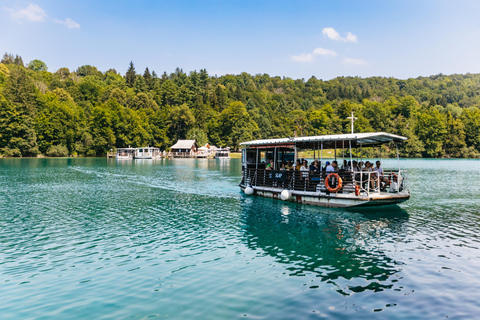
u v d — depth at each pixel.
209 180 42.03
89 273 11.16
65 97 143.00
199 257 12.73
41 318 8.33
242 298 9.34
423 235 15.79
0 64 159.88
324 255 12.96
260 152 28.39
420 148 120.69
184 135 153.25
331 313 8.55
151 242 14.68
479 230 16.70
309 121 144.00
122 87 196.12
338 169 22.48
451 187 34.38
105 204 24.16
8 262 12.20
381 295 9.57
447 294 9.65
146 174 50.81
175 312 8.56
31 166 64.69
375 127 135.38
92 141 117.50
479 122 122.69
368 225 17.64
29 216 20.00
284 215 20.08
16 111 100.94
